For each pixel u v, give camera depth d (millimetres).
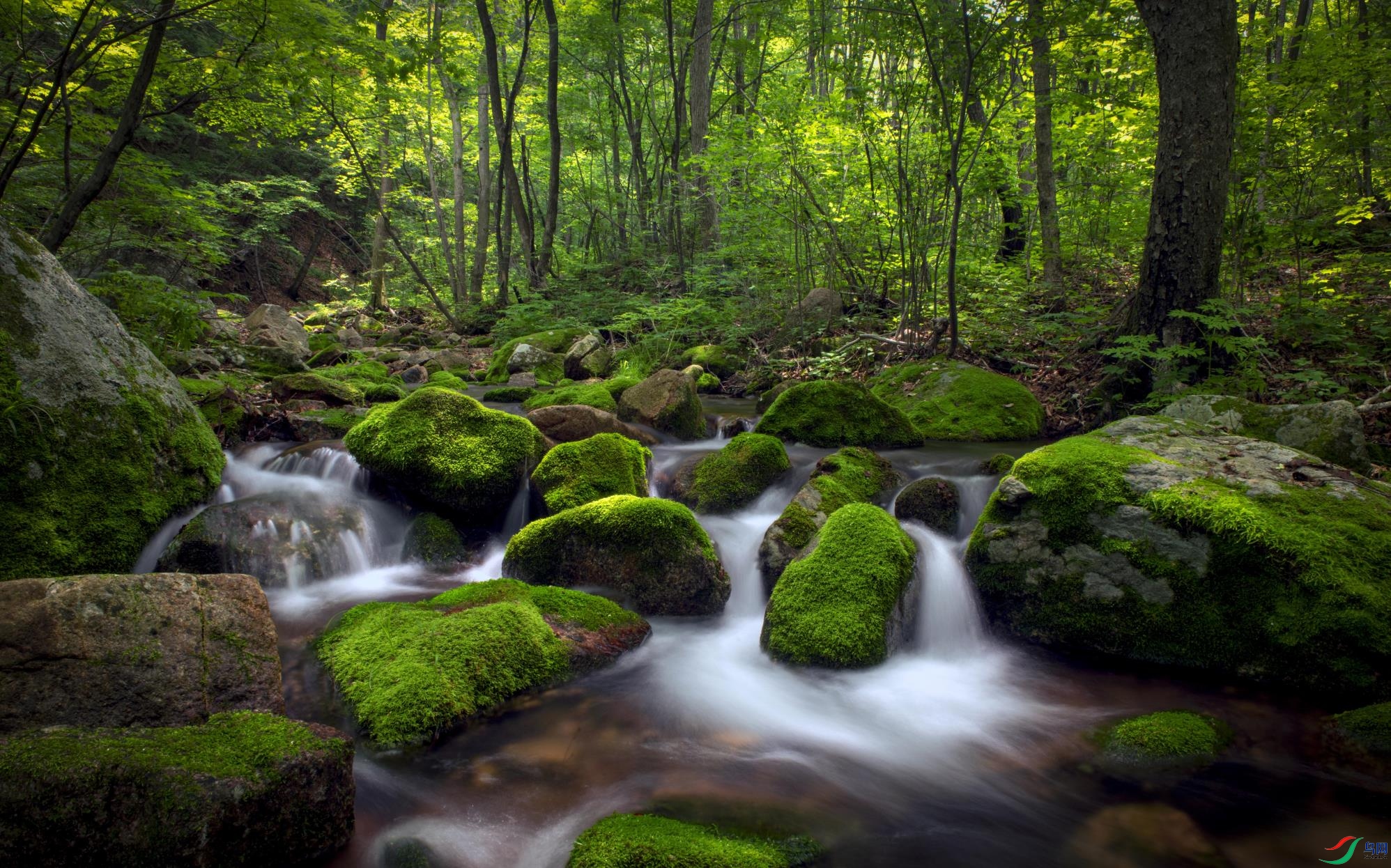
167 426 4902
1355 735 2865
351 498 5453
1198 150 6133
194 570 4367
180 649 2783
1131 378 6750
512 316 14547
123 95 8047
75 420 4348
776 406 7312
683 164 13797
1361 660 3172
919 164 8828
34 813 2002
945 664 3879
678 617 4383
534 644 3500
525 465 5484
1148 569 3738
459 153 20906
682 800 2701
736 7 15570
